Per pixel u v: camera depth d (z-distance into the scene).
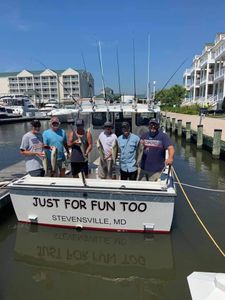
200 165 12.77
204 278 1.99
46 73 90.25
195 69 56.88
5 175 8.73
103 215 5.21
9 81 99.19
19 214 5.58
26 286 4.42
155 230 5.23
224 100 35.94
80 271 4.81
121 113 7.08
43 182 5.37
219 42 42.56
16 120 40.50
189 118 29.91
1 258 5.19
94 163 7.17
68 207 5.27
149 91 7.47
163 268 4.80
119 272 4.77
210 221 6.56
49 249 5.48
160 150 5.44
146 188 5.00
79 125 5.75
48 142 5.78
